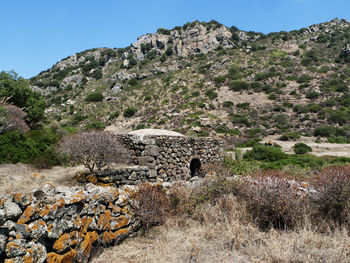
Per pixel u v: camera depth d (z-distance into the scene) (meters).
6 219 3.06
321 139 31.20
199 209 6.24
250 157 21.17
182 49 90.31
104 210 4.70
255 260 3.86
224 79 60.44
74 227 3.93
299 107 44.19
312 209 5.50
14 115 14.81
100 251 4.45
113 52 101.88
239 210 5.89
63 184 7.45
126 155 8.76
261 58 72.12
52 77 90.62
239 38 96.75
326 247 4.25
